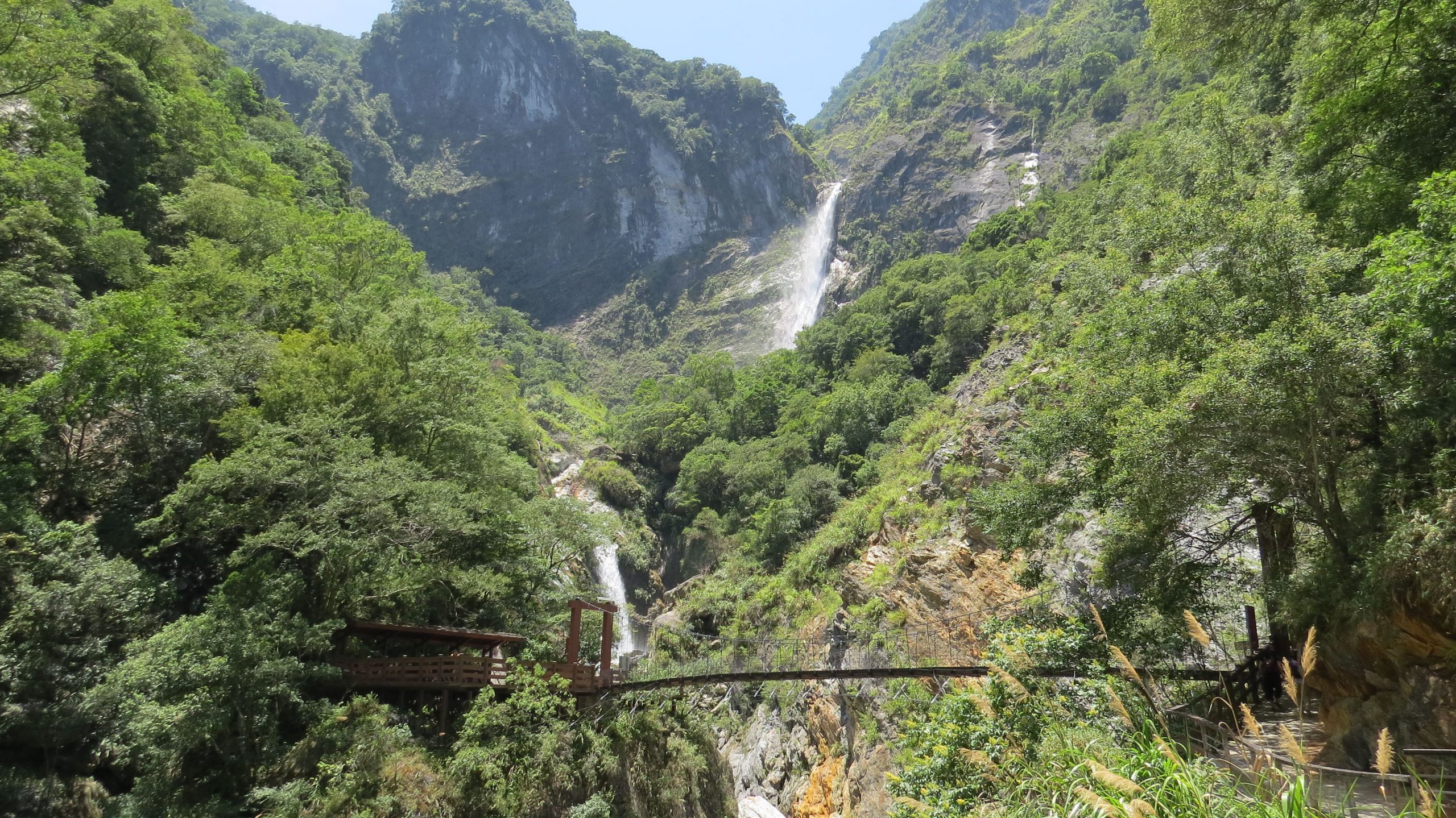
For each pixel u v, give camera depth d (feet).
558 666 76.64
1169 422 43.34
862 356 231.50
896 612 109.60
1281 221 46.93
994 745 36.35
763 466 203.72
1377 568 36.17
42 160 91.25
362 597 76.69
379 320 102.17
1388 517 38.11
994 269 227.81
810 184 574.15
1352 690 40.14
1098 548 59.00
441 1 615.57
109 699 55.26
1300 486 44.83
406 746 65.16
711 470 222.28
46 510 72.13
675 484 242.78
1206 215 52.13
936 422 159.84
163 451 79.41
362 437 81.35
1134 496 47.83
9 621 55.57
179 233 124.47
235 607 64.59
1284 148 85.87
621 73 616.80
